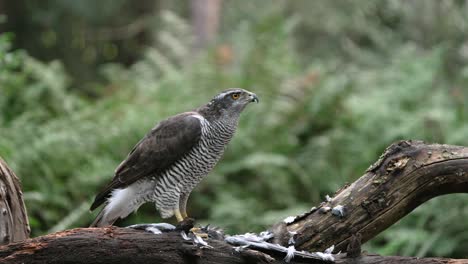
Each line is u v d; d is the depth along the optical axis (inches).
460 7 757.9
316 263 258.7
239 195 510.6
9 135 488.1
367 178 287.7
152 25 1032.2
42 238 238.2
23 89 557.3
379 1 903.7
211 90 585.3
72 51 1053.2
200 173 325.1
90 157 498.0
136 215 486.6
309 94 583.5
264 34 634.8
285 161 510.0
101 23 1073.5
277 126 558.6
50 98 571.2
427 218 452.1
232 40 717.9
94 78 1047.6
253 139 550.0
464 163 278.2
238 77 594.6
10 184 284.7
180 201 330.6
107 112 573.9
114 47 1127.6
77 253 239.0
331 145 540.7
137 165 316.8
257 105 566.9
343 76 644.7
